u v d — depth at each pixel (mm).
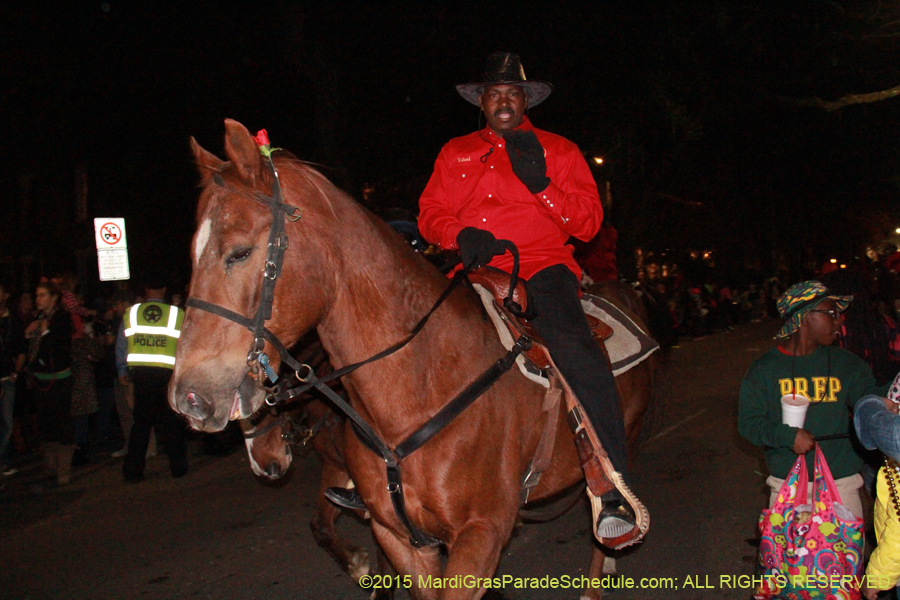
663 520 5688
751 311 26312
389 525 3006
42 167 15734
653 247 28047
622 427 3186
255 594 4699
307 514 6285
